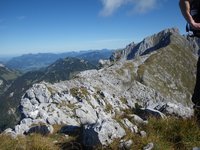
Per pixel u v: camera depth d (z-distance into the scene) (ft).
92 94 206.90
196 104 24.57
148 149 24.75
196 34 20.56
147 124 30.22
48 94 248.11
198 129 25.66
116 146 26.94
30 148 31.37
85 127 32.76
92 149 29.66
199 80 23.89
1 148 30.91
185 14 19.66
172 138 26.17
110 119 31.89
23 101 237.66
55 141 36.47
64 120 84.17
